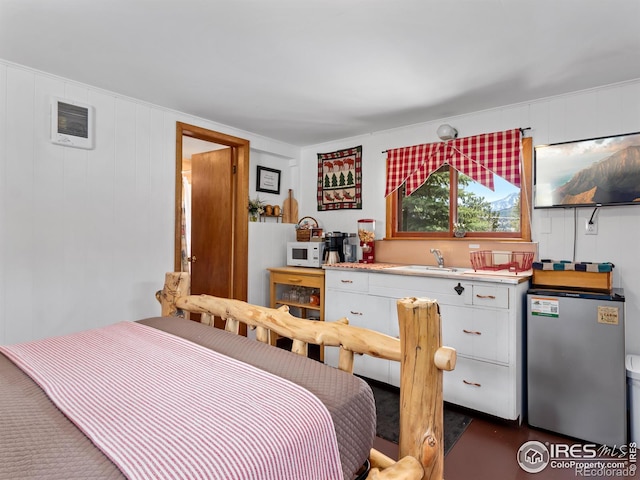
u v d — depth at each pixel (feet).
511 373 7.52
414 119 10.76
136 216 9.41
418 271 9.05
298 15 5.77
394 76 7.92
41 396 3.37
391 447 6.86
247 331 12.26
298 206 14.28
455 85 8.36
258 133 12.33
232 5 5.53
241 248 12.16
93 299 8.67
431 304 3.38
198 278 13.50
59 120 8.02
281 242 13.51
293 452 2.69
